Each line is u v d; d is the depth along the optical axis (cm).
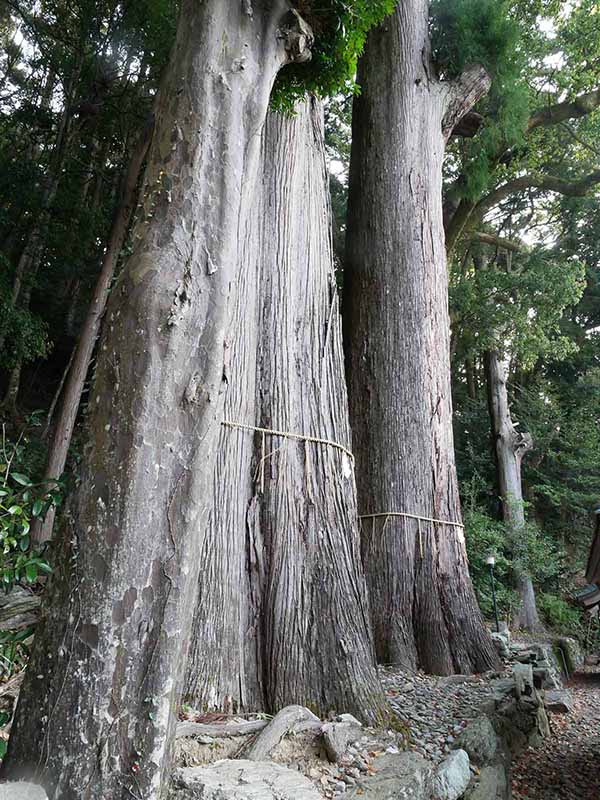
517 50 1007
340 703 401
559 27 1305
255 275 509
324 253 577
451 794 343
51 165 1136
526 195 1909
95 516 223
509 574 1462
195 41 300
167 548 226
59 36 1138
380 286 782
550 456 1977
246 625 418
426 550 698
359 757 338
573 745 691
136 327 247
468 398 1980
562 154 1628
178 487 235
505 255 1972
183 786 263
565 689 1059
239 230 285
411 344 759
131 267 260
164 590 222
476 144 1228
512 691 639
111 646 208
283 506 450
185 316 251
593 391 2098
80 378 713
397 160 823
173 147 280
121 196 774
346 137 1486
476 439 1853
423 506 715
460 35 895
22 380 1470
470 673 663
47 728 198
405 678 599
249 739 335
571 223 2009
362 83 886
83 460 236
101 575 215
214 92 292
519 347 1585
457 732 461
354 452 738
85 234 1215
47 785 191
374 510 705
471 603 710
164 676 213
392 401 737
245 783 270
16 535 265
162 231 264
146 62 1018
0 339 973
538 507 2025
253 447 465
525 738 622
